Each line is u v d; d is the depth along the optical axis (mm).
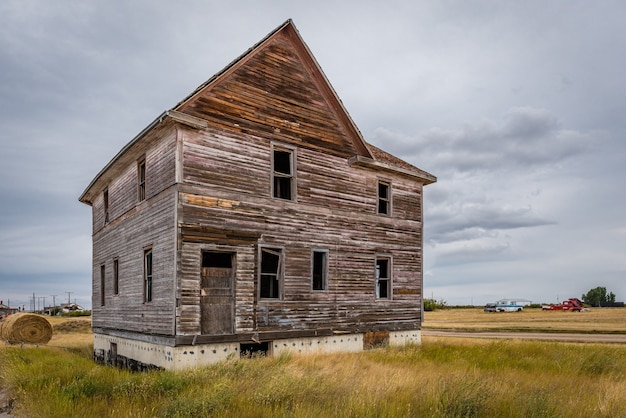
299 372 11812
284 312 17266
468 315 64188
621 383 12164
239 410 8867
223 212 15992
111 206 21484
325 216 19078
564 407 9250
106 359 20750
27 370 14133
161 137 16391
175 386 10867
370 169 21109
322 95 19688
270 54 18141
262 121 17484
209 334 15117
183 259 14852
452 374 12719
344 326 19188
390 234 21688
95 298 23375
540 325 40531
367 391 9938
